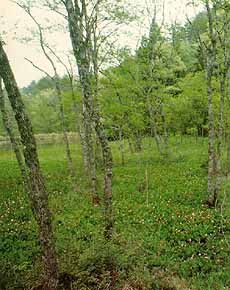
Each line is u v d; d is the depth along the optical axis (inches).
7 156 1614.2
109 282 347.9
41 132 2187.5
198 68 1465.3
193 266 438.6
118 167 1074.7
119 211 641.6
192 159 1123.3
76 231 553.0
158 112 1197.7
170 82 1375.5
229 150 897.5
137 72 941.2
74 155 1469.0
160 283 370.9
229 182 762.2
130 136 1194.0
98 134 448.1
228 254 472.1
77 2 568.7
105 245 387.9
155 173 954.1
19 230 572.1
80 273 346.6
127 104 991.6
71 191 816.3
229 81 703.1
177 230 547.2
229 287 390.9
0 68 308.7
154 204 677.3
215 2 580.4
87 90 449.1
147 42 1011.9
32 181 323.9
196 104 1190.9
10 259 448.5
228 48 691.4
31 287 344.2
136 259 418.0
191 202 683.4
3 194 820.0
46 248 331.6
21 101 315.9
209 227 554.9
